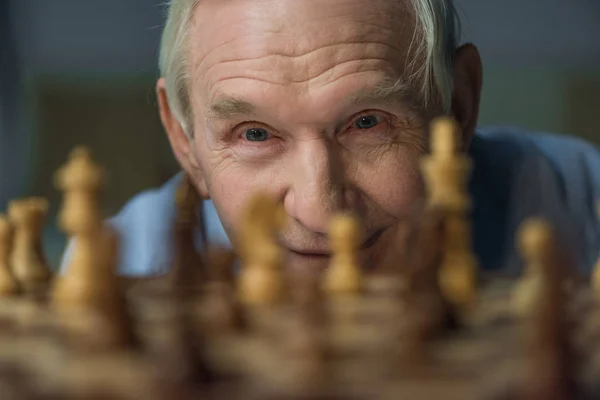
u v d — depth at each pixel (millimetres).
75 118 3535
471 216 1927
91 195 898
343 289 939
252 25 1423
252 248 902
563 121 3562
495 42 3363
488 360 732
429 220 937
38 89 3326
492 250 1928
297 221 1450
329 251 1444
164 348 749
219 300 830
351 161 1450
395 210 1478
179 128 1755
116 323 755
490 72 3502
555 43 3379
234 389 697
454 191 962
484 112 3568
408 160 1474
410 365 728
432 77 1495
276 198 1471
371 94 1407
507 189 1945
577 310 854
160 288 992
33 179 3393
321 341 737
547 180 1952
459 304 896
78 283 874
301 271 1465
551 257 742
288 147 1465
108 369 721
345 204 1445
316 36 1404
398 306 872
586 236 1932
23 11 3135
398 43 1441
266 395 688
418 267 881
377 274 1047
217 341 776
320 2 1413
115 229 793
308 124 1418
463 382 696
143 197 2066
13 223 1055
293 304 874
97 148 3719
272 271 895
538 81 3492
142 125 3730
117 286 774
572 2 3322
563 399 685
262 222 902
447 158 967
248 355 749
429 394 682
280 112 1413
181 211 1039
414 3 1457
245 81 1423
